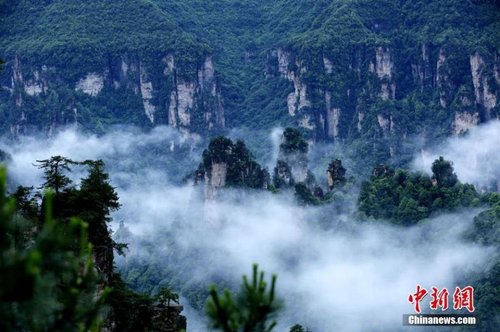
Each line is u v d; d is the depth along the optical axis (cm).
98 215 6650
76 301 2334
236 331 2300
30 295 2008
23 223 2505
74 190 6662
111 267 7225
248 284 2344
